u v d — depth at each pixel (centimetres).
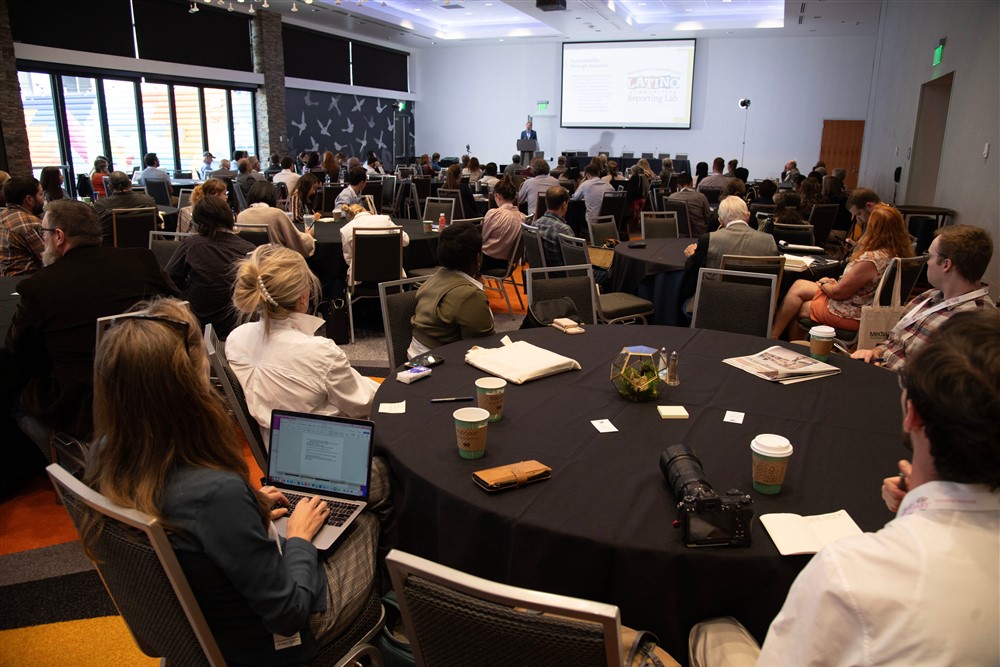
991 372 71
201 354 120
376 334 484
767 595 122
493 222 523
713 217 757
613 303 412
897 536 78
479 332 257
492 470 147
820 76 1459
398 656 150
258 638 121
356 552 150
